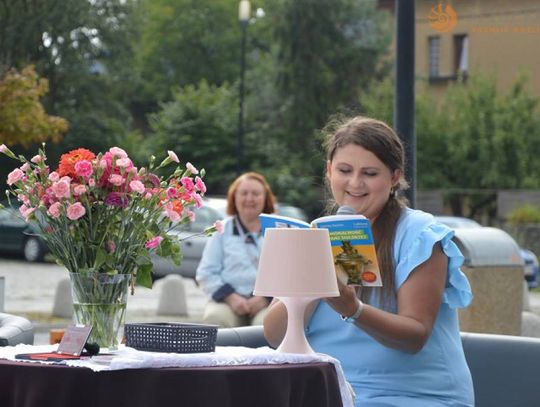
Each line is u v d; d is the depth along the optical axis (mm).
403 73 9344
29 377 4484
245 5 51344
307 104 54844
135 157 54000
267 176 54812
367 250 5070
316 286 4832
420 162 47625
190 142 56125
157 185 5152
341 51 54594
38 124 26594
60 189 4926
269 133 56562
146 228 5102
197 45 75625
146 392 4453
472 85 47500
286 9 54938
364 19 54688
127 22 42594
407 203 5867
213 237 10000
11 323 7039
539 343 6238
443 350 5574
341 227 5074
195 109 56625
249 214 9977
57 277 30516
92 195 5031
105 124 43938
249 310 9789
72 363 4523
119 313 5043
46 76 38438
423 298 5402
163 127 56406
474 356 6273
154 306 22625
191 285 27656
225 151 56406
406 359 5516
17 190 5133
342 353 5613
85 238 5023
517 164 46469
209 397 4500
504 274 10812
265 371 4586
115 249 5051
